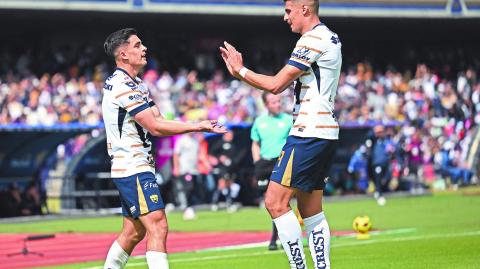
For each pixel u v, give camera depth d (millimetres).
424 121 75562
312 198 19891
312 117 19141
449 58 92438
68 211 55438
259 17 77500
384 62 91562
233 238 38906
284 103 63312
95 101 65812
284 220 19281
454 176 71812
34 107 62469
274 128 32531
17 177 52781
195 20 78125
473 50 93438
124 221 20203
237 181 59188
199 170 56562
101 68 72750
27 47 76062
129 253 20438
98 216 54250
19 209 52781
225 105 67875
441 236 35125
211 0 72562
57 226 47906
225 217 51719
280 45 89125
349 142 63438
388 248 31250
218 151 58094
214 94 71438
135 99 19062
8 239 41031
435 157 72375
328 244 20000
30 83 65312
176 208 56625
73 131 51719
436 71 89562
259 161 32750
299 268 19375
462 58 92625
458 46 93438
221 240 38094
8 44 76188
